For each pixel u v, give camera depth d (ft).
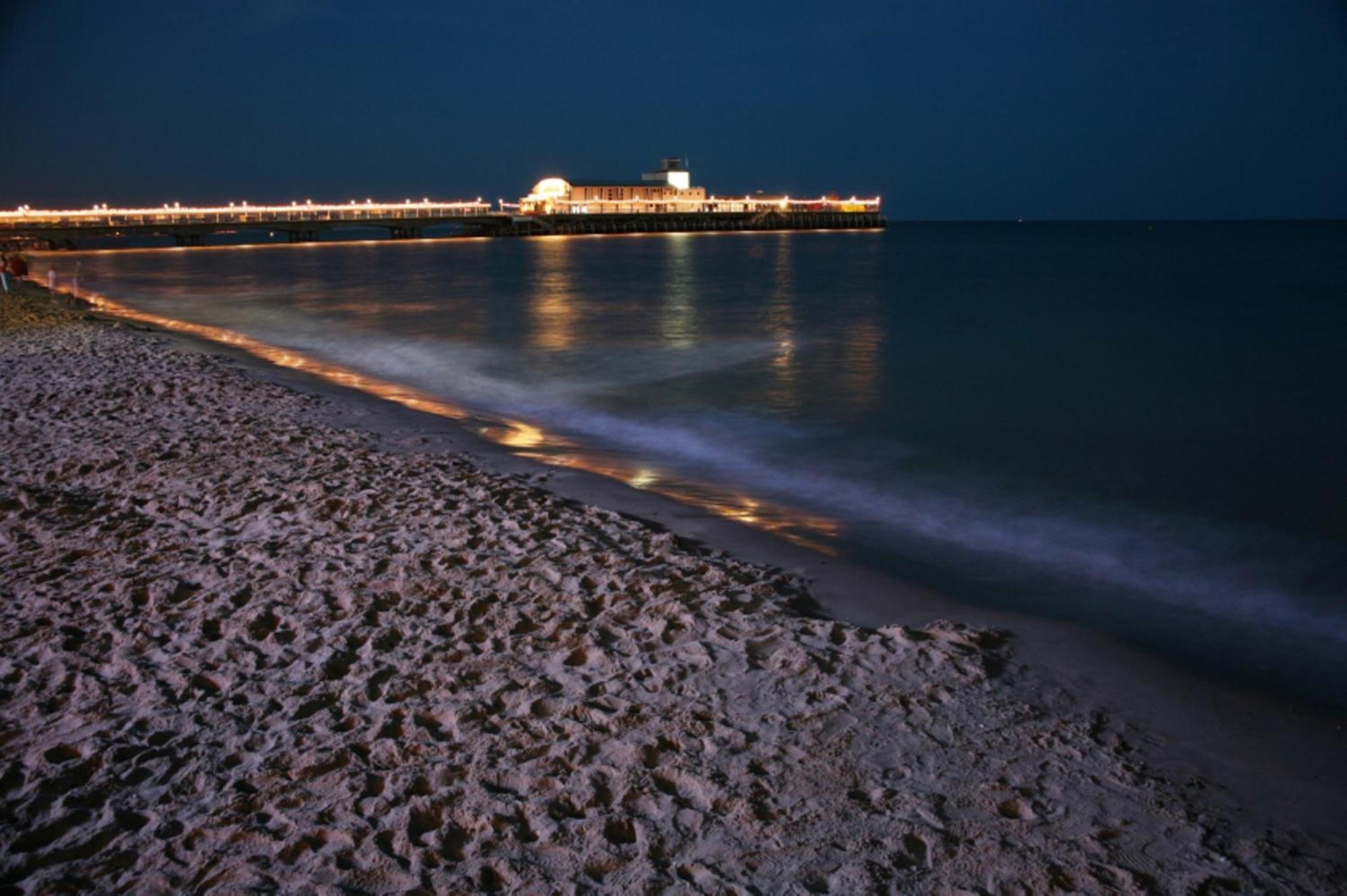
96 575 23.49
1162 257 242.78
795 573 25.58
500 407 54.08
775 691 17.81
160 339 75.41
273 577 23.21
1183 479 37.99
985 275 176.24
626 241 449.06
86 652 19.48
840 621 22.18
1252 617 24.14
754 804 14.16
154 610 21.44
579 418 50.90
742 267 211.61
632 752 15.56
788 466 40.14
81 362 58.18
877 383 60.64
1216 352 74.02
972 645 20.38
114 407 44.19
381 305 120.47
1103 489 36.47
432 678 18.25
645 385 60.75
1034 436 45.83
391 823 13.73
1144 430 46.98
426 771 15.03
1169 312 104.68
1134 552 29.32
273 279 177.99
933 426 48.03
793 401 54.90
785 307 114.01
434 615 21.18
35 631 20.36
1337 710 18.86
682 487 36.11
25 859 13.03
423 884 12.47
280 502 29.04
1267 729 17.83
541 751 15.65
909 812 14.10
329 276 186.29
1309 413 51.03
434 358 73.46
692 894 12.25
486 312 110.52
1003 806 14.35
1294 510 33.91
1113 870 12.85
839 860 12.92
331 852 13.15
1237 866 13.24
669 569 24.30
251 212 465.06
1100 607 24.64
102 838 13.51
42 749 15.83
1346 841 14.14
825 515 32.86
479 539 25.88
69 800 14.34
